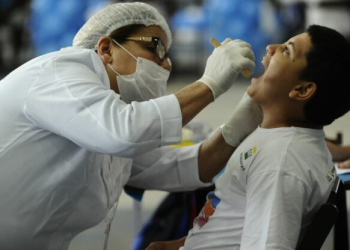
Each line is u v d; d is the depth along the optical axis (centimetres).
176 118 256
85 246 411
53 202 280
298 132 253
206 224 272
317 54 246
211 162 326
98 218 306
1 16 1591
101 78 279
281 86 253
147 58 294
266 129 260
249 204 241
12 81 272
